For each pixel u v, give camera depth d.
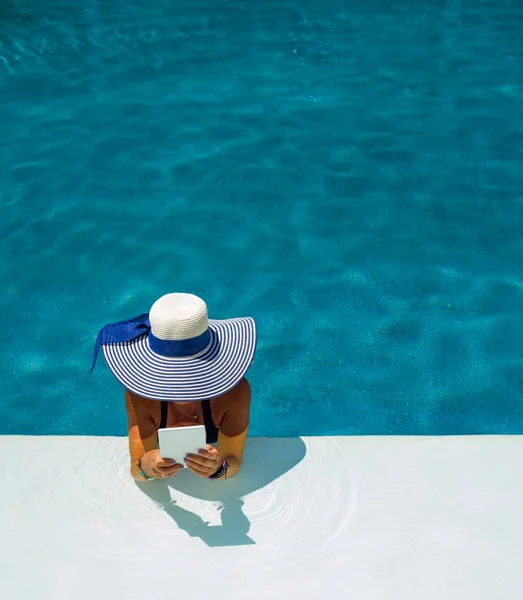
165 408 3.45
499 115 7.97
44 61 8.91
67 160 7.39
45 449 3.76
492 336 5.64
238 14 9.79
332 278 6.13
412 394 5.25
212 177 7.17
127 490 3.58
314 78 8.58
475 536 3.37
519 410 5.14
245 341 3.33
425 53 9.01
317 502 3.53
